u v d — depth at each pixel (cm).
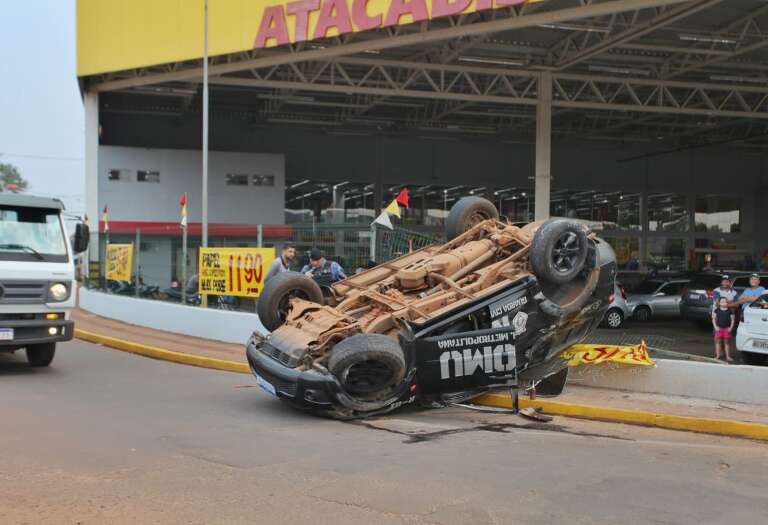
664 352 1023
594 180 4334
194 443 669
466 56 2655
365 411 785
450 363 801
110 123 3556
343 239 1297
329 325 809
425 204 4122
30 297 998
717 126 3788
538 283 880
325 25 2106
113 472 566
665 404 853
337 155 3938
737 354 1483
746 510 511
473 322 844
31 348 1108
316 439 696
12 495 505
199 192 3434
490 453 656
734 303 1335
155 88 3047
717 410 823
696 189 4509
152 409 830
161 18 2527
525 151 4241
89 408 823
